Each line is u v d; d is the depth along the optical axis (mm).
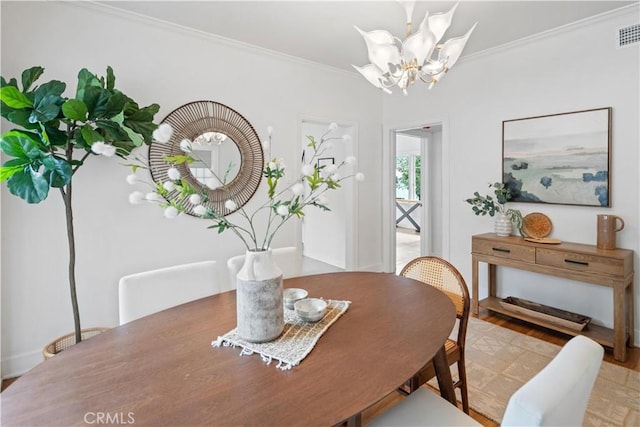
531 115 3025
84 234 2451
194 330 1325
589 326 2699
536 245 2736
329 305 1569
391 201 4449
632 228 2527
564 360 860
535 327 2885
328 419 821
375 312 1488
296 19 2629
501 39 2992
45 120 1768
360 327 1336
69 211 2004
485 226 3420
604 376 2154
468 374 2199
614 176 2598
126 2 2395
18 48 2184
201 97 2938
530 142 3031
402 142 8602
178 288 1839
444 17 1615
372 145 4324
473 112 3447
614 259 2336
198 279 1919
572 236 2834
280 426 799
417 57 1600
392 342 1210
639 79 2463
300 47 3188
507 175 3199
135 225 2658
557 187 2885
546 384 765
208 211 1225
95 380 990
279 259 2322
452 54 1707
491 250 3025
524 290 3197
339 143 4480
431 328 1323
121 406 873
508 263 2916
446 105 3688
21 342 2256
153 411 854
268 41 3049
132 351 1163
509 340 2646
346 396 908
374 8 2467
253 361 1093
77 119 1836
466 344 2582
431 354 1127
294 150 3551
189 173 2877
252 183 3258
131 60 2598
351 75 4000
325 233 5113
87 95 1917
